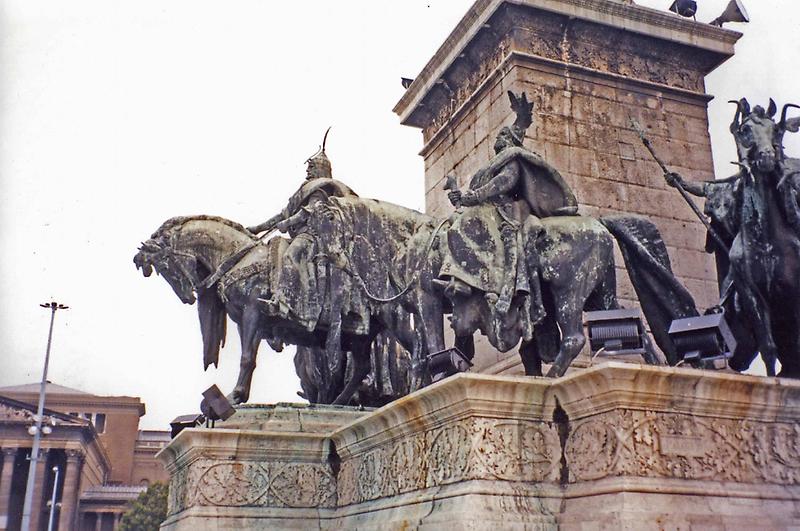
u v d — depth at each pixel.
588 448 6.66
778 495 6.56
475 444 6.76
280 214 12.09
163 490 42.25
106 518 43.75
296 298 11.10
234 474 9.14
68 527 38.41
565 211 9.06
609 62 13.69
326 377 12.50
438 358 8.41
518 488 6.72
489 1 13.45
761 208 8.07
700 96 14.05
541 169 9.13
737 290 8.30
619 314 7.87
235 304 11.30
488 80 13.70
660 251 9.14
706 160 13.77
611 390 6.41
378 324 11.77
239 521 8.99
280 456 9.36
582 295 8.48
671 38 13.87
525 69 13.14
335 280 11.16
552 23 13.45
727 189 8.85
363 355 11.70
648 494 6.19
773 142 8.00
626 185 13.09
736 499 6.42
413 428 7.68
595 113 13.30
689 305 8.75
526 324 8.47
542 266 8.62
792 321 8.08
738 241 8.27
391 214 11.67
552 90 13.19
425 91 15.39
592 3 13.47
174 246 11.55
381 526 7.77
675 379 6.47
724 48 14.09
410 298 10.16
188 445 9.25
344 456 9.27
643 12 13.71
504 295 8.48
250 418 9.85
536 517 6.59
